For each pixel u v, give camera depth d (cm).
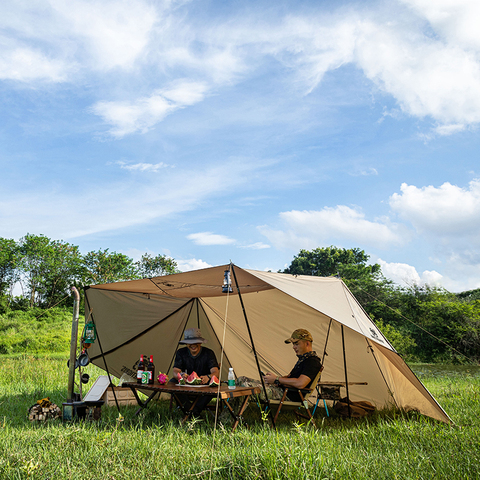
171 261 7606
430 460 311
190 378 474
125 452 332
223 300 648
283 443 328
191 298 649
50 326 3256
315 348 640
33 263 6372
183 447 345
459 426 419
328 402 622
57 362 1255
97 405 482
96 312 571
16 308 5697
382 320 3200
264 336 669
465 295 3988
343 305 496
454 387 829
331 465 286
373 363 595
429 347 2803
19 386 776
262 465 281
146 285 535
